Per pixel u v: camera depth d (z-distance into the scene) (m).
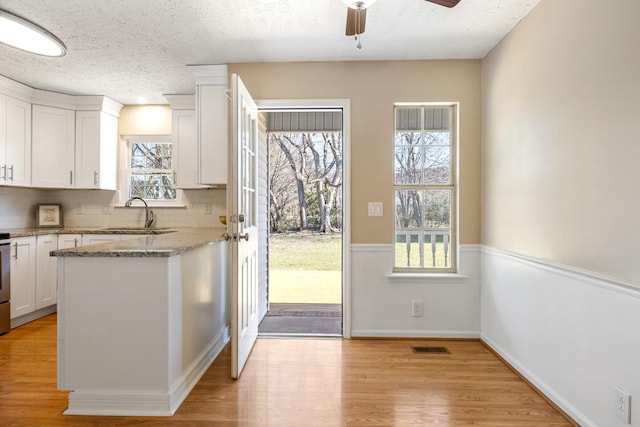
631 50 1.56
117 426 1.89
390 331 3.18
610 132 1.68
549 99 2.16
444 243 3.29
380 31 2.66
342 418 1.97
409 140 3.29
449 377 2.46
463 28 2.61
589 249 1.83
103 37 2.71
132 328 2.00
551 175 2.14
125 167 4.46
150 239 2.64
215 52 2.99
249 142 2.91
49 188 4.16
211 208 4.36
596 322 1.78
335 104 3.18
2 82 3.49
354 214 3.18
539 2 2.26
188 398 2.17
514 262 2.57
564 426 1.92
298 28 2.59
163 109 4.41
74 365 2.00
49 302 3.80
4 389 2.26
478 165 3.16
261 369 2.58
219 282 2.97
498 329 2.82
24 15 2.39
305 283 6.25
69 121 4.07
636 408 1.55
